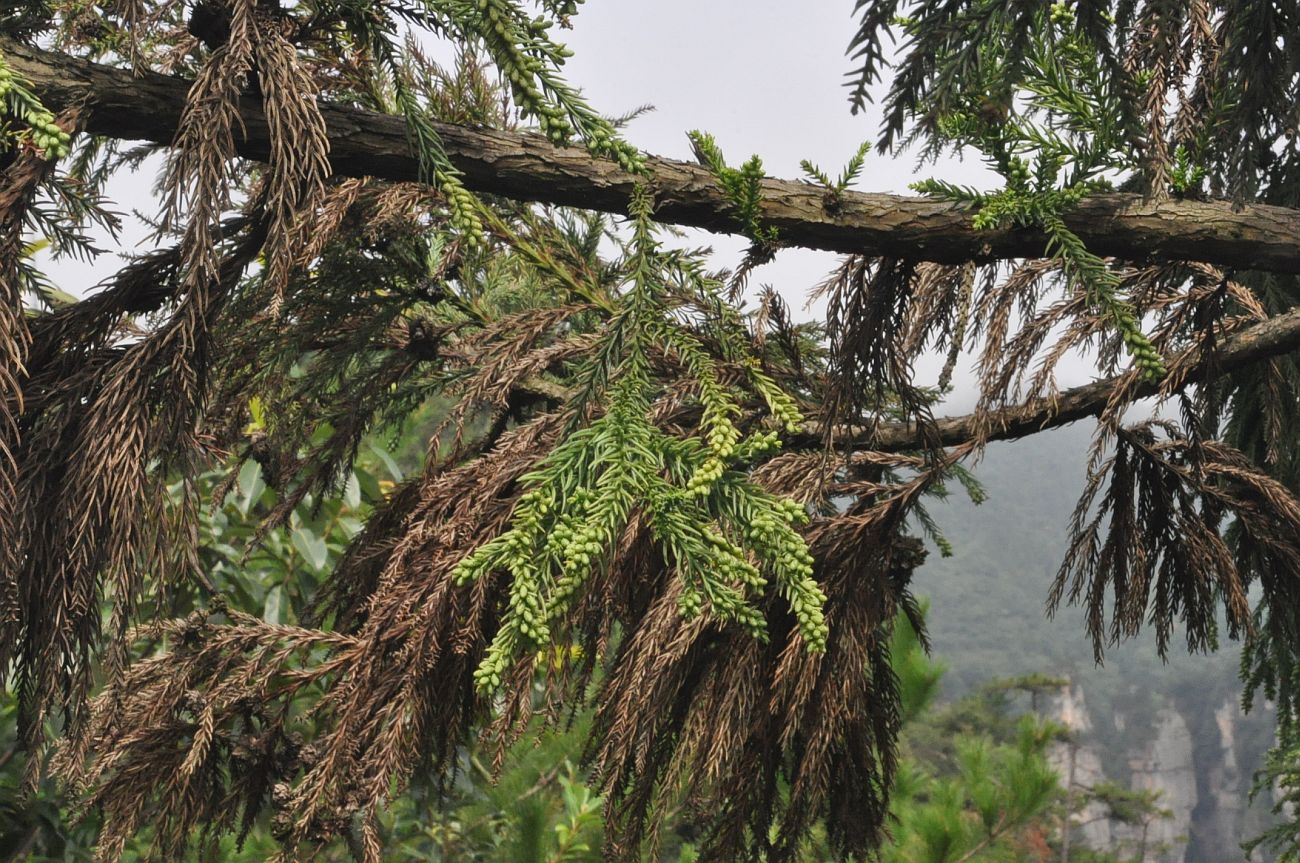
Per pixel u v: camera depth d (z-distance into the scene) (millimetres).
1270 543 1797
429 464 2080
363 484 4160
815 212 1317
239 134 1158
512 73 970
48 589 1118
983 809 4723
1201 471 1800
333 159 1194
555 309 1998
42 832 3439
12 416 1083
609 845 1676
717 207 1283
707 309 1568
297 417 2305
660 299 1419
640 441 1011
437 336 2371
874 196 1345
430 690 1670
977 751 5078
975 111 1295
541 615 889
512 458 1709
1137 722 52500
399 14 1240
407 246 2209
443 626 1620
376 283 2189
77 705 1183
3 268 1054
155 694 1731
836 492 1743
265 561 4105
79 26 1241
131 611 1174
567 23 1078
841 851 1838
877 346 1577
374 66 1826
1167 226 1329
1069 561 1900
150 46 1238
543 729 1671
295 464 2379
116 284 1214
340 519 4105
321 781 1572
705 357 1113
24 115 955
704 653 1610
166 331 1160
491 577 1633
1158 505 1851
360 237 2102
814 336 2318
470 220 1112
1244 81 1220
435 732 1801
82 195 1119
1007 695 23016
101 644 1193
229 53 1106
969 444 1772
